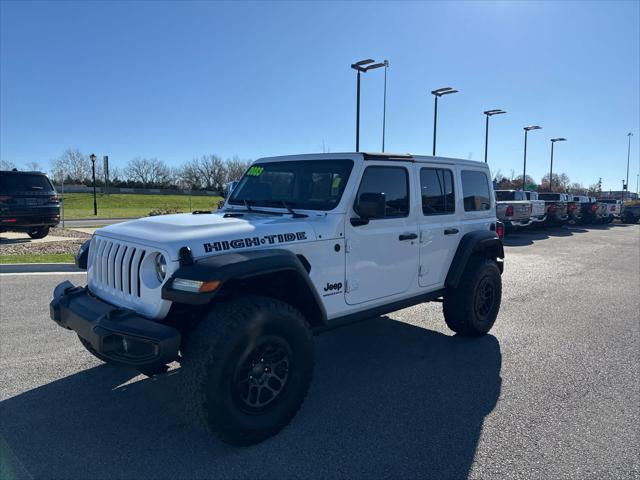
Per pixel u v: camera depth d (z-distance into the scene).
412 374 4.48
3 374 4.29
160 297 3.13
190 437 3.30
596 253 14.16
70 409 3.68
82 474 2.86
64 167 85.69
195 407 2.96
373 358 4.91
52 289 7.52
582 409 3.81
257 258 3.14
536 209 20.81
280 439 3.29
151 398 3.88
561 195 26.44
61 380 4.19
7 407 3.69
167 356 2.88
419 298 4.86
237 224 3.56
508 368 4.67
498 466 3.01
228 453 3.11
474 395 4.04
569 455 3.15
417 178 4.75
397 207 4.53
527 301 7.64
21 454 3.07
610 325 6.23
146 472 2.89
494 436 3.37
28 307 6.45
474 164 5.71
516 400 3.95
